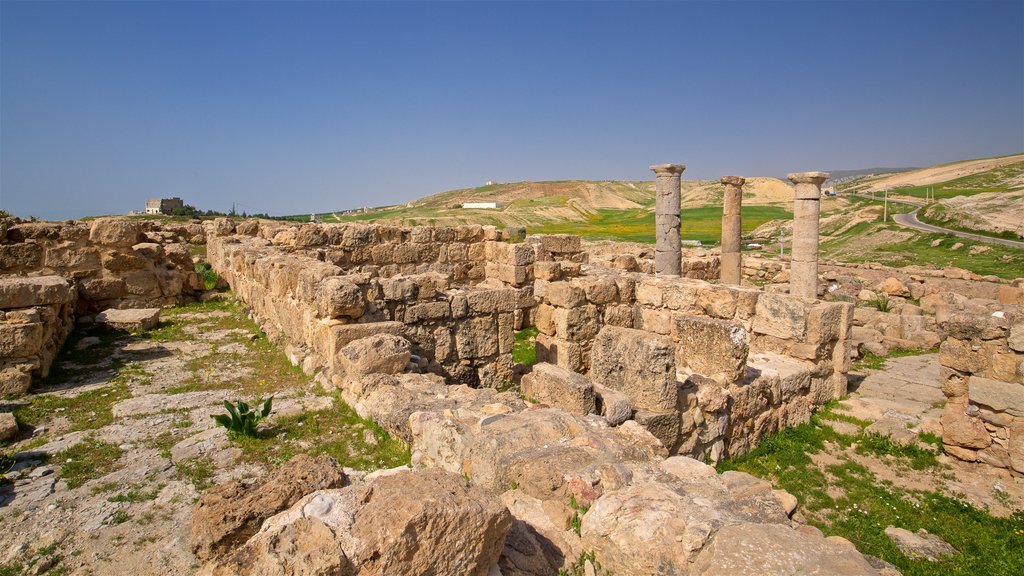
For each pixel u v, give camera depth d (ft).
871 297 67.10
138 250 46.68
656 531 12.66
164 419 24.64
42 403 26.00
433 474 12.64
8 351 27.43
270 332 38.45
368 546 10.37
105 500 18.07
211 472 20.10
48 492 18.47
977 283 65.92
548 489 14.94
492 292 35.17
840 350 34.35
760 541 11.76
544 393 24.14
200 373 31.32
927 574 18.79
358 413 24.79
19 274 42.60
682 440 24.79
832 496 24.21
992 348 25.43
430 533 10.79
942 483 25.03
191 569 14.99
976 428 25.93
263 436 22.93
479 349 35.09
